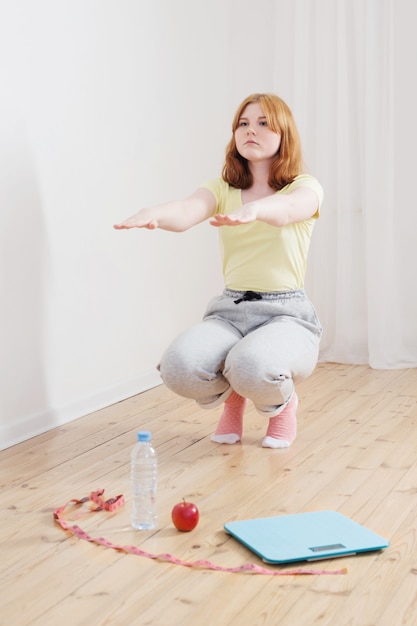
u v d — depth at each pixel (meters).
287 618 1.61
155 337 3.64
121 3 3.30
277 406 2.63
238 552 1.91
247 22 4.14
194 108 3.85
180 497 2.26
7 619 1.61
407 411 3.14
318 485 2.34
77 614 1.63
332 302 4.08
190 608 1.65
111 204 3.29
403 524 2.06
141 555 1.89
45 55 2.89
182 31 3.73
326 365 4.02
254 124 2.71
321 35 3.94
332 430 2.89
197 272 3.94
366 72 3.86
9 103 2.73
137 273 3.49
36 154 2.87
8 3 2.71
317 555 1.85
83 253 3.14
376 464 2.52
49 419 2.98
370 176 3.91
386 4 3.82
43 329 2.95
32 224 2.87
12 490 2.34
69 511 2.17
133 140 3.41
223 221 2.29
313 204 2.63
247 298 2.74
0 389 2.77
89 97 3.13
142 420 3.07
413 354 4.00
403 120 3.93
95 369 3.25
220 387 2.66
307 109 4.03
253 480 2.39
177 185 3.74
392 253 3.94
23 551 1.92
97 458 2.62
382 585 1.74
